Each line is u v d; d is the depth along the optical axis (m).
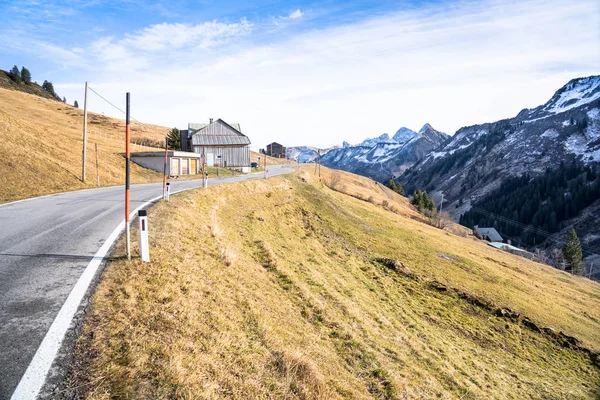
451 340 15.87
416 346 12.44
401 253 29.02
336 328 9.93
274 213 26.83
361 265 22.73
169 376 4.06
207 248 10.70
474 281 27.20
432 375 10.52
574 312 28.31
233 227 18.19
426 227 54.78
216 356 5.07
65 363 3.82
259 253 15.13
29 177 21.72
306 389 5.39
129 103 7.25
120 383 3.71
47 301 5.20
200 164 51.19
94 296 5.52
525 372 15.44
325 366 7.08
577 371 17.36
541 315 23.97
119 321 4.93
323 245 24.62
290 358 5.99
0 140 24.17
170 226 11.27
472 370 13.16
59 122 83.94
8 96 100.44
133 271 6.81
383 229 37.00
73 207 14.08
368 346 9.82
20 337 4.18
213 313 6.39
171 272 7.33
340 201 45.25
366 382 7.62
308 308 10.62
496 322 20.23
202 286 7.42
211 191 22.61
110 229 10.09
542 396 13.43
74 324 4.62
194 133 61.28
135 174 38.22
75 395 3.40
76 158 32.53
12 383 3.40
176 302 6.05
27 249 7.75
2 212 12.43
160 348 4.58
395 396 7.53
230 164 60.56
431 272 25.91
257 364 5.45
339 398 5.89
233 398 4.37
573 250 85.25
